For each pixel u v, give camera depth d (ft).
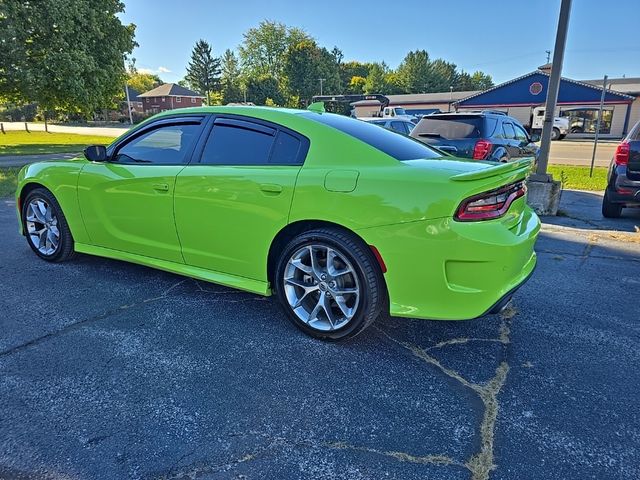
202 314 10.37
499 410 7.14
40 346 8.84
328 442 6.39
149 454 6.10
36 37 58.08
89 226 12.41
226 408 7.09
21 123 168.66
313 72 232.94
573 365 8.50
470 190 7.74
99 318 10.09
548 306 11.16
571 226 19.65
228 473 5.80
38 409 6.97
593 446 6.34
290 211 8.95
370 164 8.62
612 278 13.16
